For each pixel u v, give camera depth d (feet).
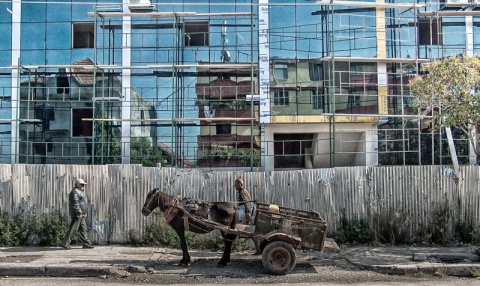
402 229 47.42
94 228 48.08
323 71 73.72
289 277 36.83
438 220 47.98
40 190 48.42
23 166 48.60
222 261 39.73
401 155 72.84
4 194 48.37
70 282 35.68
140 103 74.33
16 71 74.64
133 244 47.70
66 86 75.36
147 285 35.06
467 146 72.74
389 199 48.47
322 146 74.90
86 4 75.25
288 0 74.23
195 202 40.06
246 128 74.02
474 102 45.39
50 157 74.59
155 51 74.49
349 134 74.79
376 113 72.64
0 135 74.13
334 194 48.44
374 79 73.36
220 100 73.92
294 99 73.41
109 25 74.79
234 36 74.69
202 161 73.56
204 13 73.26
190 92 74.33
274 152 75.87
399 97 73.26
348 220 48.24
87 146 74.69
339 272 38.37
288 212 40.34
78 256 42.22
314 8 74.23
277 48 73.87
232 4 72.79
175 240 46.91
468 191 48.62
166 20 74.69
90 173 48.57
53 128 74.95
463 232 48.06
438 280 36.40
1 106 74.38
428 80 49.80
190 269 38.81
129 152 73.67
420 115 61.26
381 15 74.18
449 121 46.65
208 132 73.82
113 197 48.34
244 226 39.73
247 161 73.56
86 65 73.36
